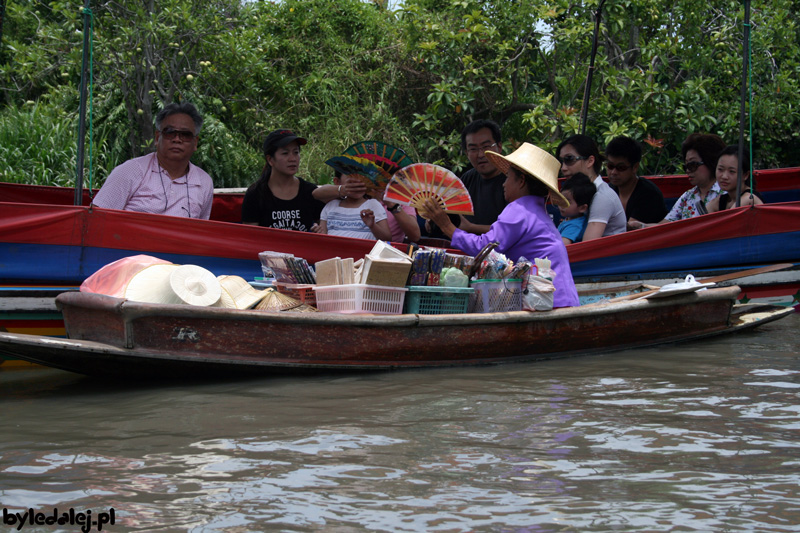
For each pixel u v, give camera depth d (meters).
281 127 12.47
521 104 12.64
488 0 12.58
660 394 3.81
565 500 2.45
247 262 5.17
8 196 6.79
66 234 4.76
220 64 11.32
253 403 3.65
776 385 3.99
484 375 4.32
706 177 6.70
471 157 6.18
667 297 5.21
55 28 11.00
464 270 4.84
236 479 2.62
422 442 3.02
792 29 13.45
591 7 11.95
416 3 13.23
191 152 5.45
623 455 2.87
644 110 12.01
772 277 6.27
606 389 3.93
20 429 3.23
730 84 13.12
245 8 12.18
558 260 5.07
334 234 5.65
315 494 2.49
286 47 13.34
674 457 2.85
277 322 4.12
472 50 12.28
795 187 8.57
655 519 2.30
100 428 3.24
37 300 4.73
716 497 2.47
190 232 5.01
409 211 5.88
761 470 2.71
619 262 6.03
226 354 4.05
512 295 4.82
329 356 4.27
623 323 5.09
